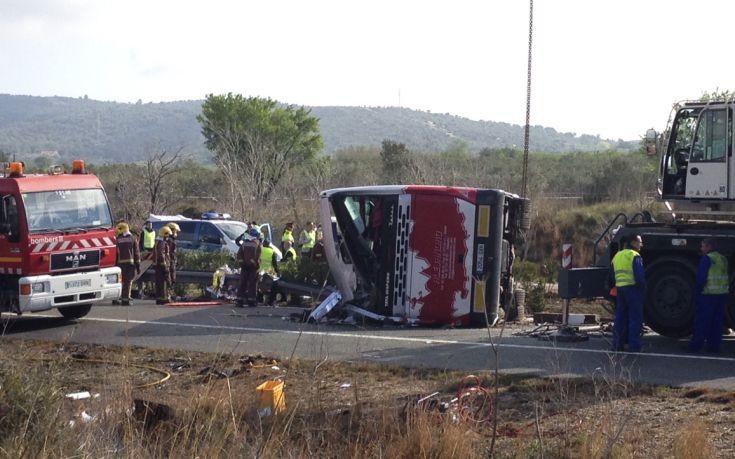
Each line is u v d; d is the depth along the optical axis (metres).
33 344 19.11
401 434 10.98
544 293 28.56
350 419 11.45
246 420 11.16
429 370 16.09
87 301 22.11
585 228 44.75
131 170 57.00
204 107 71.06
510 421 12.51
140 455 9.84
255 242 26.52
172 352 18.17
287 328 21.75
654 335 21.12
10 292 21.22
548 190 55.84
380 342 19.59
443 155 62.56
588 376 15.50
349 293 23.14
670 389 14.58
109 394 11.77
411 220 22.36
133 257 27.08
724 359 17.70
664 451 11.05
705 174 20.42
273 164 56.84
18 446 9.58
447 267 22.22
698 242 19.56
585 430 11.38
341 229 23.05
